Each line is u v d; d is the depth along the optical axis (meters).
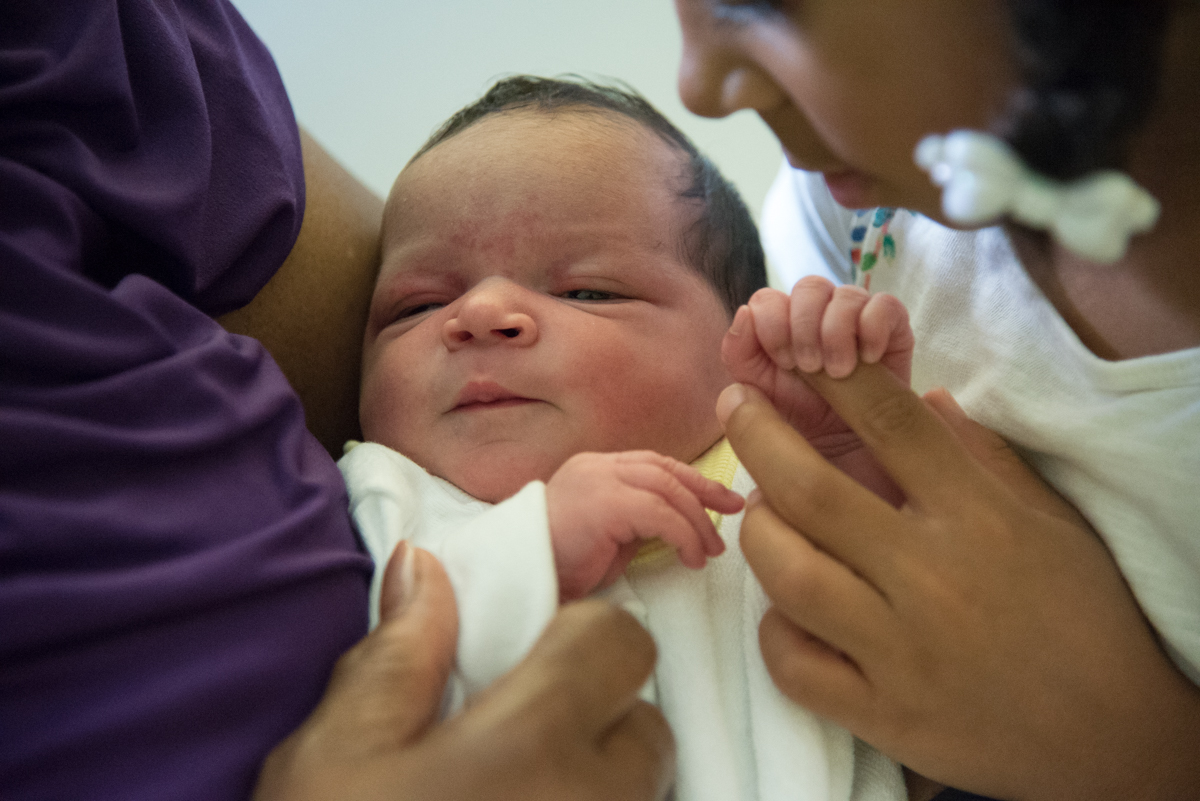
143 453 0.51
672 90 1.62
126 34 0.66
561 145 0.87
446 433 0.77
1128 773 0.56
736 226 1.00
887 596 0.53
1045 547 0.56
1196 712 0.58
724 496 0.64
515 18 1.63
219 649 0.48
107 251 0.62
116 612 0.45
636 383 0.78
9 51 0.58
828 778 0.59
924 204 0.46
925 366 0.80
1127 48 0.36
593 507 0.60
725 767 0.59
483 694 0.46
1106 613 0.56
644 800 0.46
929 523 0.55
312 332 0.90
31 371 0.50
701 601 0.67
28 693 0.43
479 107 1.00
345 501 0.67
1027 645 0.53
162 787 0.44
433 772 0.41
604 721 0.46
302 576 0.53
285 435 0.62
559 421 0.75
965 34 0.37
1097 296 0.57
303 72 1.63
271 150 0.77
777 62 0.42
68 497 0.48
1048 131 0.36
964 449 0.57
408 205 0.90
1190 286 0.51
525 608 0.56
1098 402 0.59
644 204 0.87
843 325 0.55
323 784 0.42
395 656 0.48
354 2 1.63
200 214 0.66
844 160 0.46
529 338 0.75
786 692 0.57
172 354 0.57
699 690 0.62
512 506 0.61
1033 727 0.54
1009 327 0.68
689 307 0.85
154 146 0.66
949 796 0.73
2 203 0.55
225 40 0.78
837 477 0.54
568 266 0.82
